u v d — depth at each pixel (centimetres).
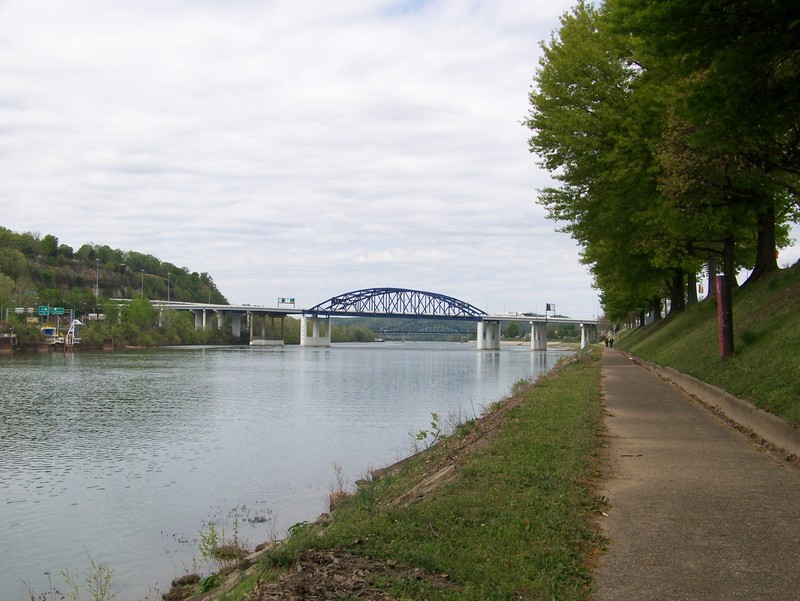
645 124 2341
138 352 12912
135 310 14825
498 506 805
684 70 1396
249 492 1909
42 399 4553
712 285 3847
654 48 1347
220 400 4466
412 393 4884
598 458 1123
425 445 2450
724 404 1616
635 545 699
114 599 1165
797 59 1275
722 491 898
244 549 1345
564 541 695
